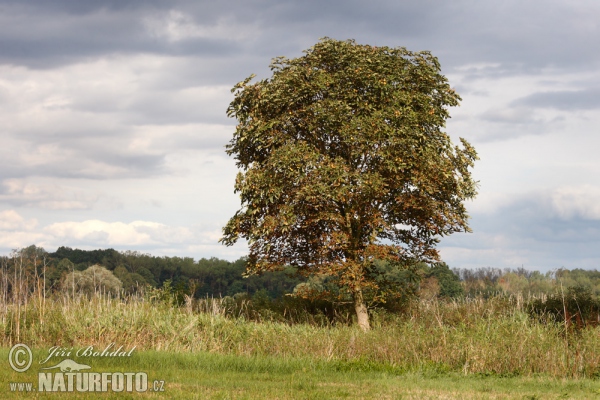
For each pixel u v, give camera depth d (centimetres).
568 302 2316
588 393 1273
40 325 1809
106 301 2056
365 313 2534
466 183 2505
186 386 1210
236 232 2531
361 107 2428
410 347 1738
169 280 2439
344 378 1419
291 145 2370
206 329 1884
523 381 1438
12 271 2016
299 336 1870
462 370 1573
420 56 2570
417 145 2445
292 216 2370
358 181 2355
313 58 2522
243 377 1386
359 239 2636
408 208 2580
